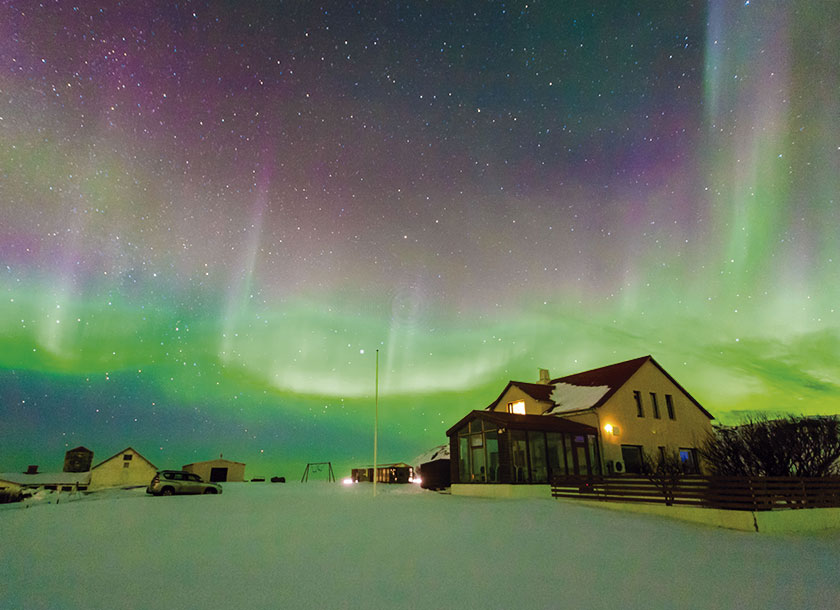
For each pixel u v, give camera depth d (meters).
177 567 7.16
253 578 6.61
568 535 10.79
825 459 17.14
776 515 12.56
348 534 10.47
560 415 26.89
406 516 13.77
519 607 5.59
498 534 10.75
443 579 6.75
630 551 9.16
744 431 19.16
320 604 5.57
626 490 16.12
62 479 48.94
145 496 24.86
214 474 53.34
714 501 13.55
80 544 9.02
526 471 21.89
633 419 26.53
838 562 8.70
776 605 6.01
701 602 6.01
